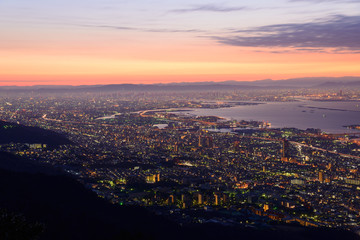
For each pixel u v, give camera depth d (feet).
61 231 254.88
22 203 290.35
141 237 259.19
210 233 328.29
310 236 344.90
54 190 363.56
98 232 268.62
